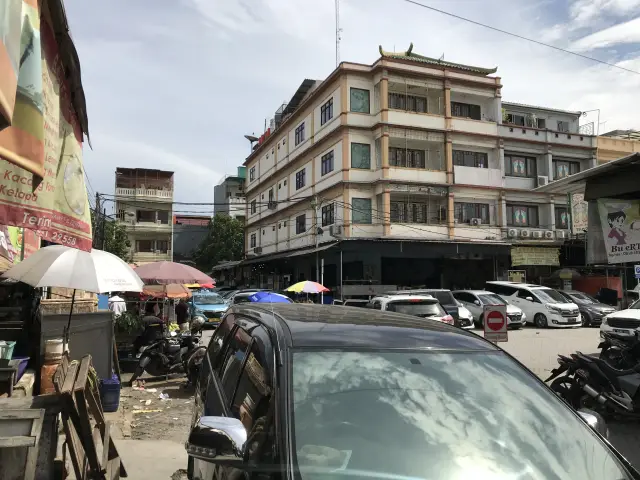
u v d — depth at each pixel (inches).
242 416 94.0
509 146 1138.0
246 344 114.6
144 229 1596.9
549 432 89.1
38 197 155.9
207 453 78.5
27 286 278.8
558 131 1182.9
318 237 1110.4
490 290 873.5
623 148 1250.0
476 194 1091.3
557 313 751.7
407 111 1049.5
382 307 453.1
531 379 103.9
